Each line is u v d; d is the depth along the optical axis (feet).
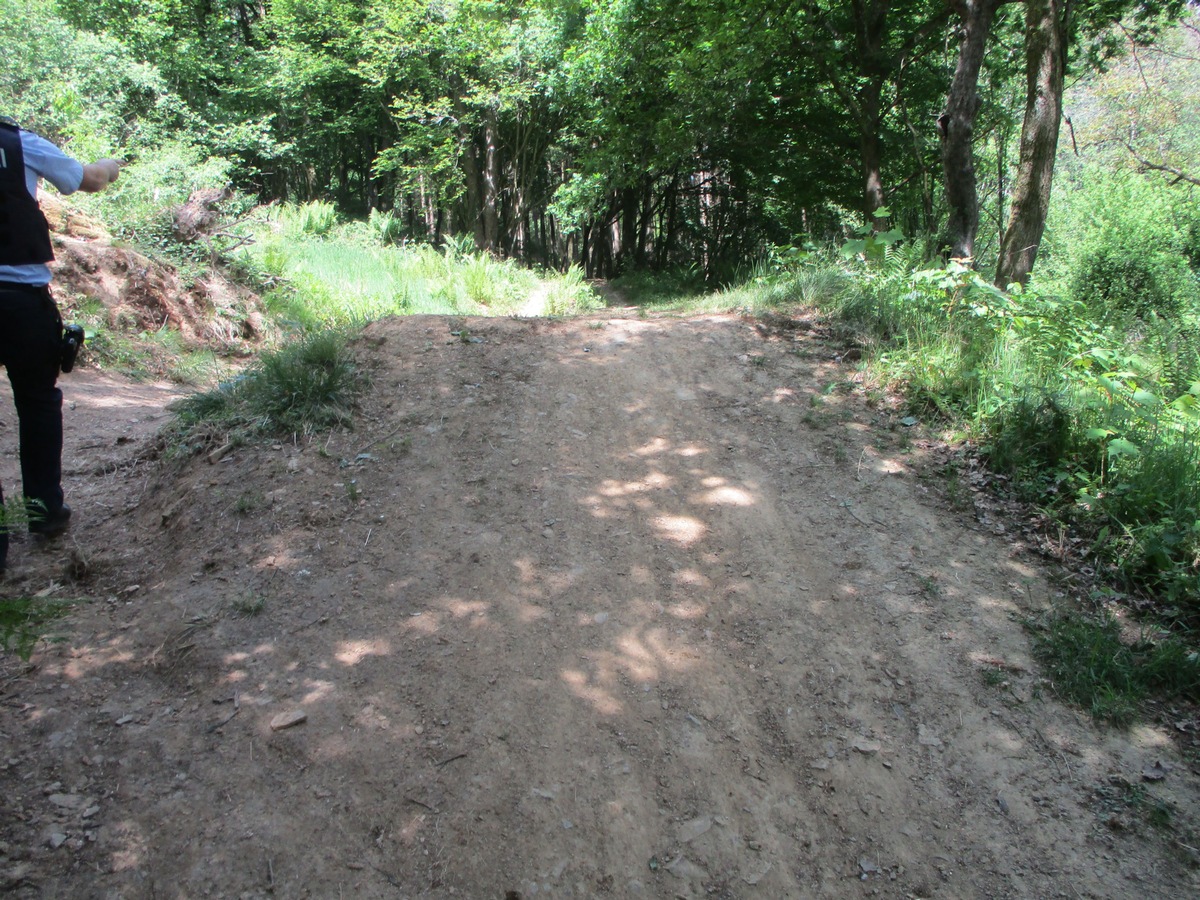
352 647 9.98
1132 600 11.59
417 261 55.21
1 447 15.25
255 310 32.91
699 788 8.55
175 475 13.67
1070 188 73.15
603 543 12.30
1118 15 45.93
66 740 8.37
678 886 7.60
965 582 11.81
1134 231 53.88
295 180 93.15
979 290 20.13
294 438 14.28
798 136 57.88
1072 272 55.21
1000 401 15.62
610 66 56.90
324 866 7.39
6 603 7.43
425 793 8.16
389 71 78.89
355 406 15.56
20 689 8.98
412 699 9.28
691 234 90.63
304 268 43.29
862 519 13.16
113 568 11.44
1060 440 14.53
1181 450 14.03
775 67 53.16
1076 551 12.53
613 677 9.86
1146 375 18.43
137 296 27.96
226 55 80.02
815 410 16.51
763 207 76.54
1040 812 8.53
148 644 9.87
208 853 7.38
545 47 71.20
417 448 14.42
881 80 48.34
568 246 106.42
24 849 7.14
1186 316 29.84
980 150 63.21
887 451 15.10
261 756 8.41
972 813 8.51
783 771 8.84
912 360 17.60
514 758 8.63
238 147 71.51
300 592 10.87
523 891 7.38
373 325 19.80
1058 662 10.39
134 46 67.15
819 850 8.06
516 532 12.41
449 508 12.89
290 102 81.51
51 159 10.87
